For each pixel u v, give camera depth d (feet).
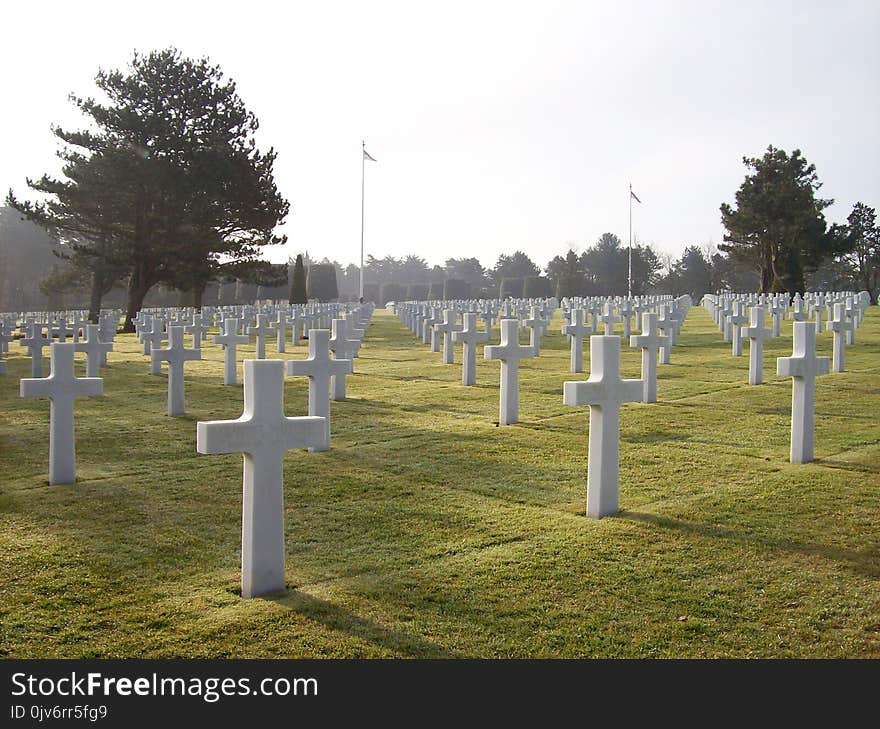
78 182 138.21
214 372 63.72
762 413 38.91
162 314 131.64
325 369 32.81
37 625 16.25
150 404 46.09
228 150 146.92
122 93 144.87
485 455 31.24
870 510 23.09
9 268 321.32
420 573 18.89
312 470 28.94
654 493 25.34
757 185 220.64
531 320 67.67
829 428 34.88
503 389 37.83
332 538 21.48
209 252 152.15
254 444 17.24
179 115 147.33
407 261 529.04
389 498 25.29
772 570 18.88
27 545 21.01
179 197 140.15
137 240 142.61
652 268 358.64
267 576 17.66
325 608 16.93
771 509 23.34
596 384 22.58
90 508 24.56
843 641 15.61
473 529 22.11
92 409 44.19
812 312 90.53
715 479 26.84
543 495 25.54
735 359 62.28
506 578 18.54
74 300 306.76
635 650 15.33
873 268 271.08
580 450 31.91
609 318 69.62
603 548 20.38
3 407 45.80
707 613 16.74
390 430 36.55
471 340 51.42
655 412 39.42
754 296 161.17
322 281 312.91
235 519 23.43
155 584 18.34
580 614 16.71
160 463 30.73
